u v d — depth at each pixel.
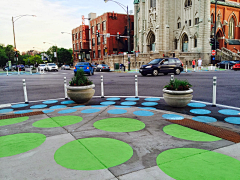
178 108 6.75
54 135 4.29
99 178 2.65
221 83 12.62
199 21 34.81
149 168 2.89
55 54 71.00
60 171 2.84
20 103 8.46
